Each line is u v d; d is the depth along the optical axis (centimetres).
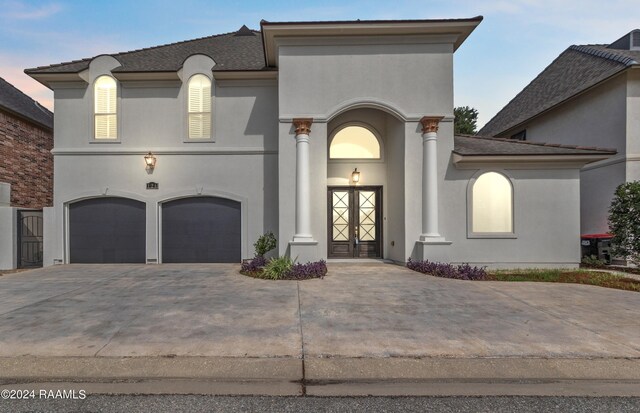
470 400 316
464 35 989
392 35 979
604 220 1114
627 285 738
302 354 397
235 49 1283
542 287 732
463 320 515
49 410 297
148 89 1102
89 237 1096
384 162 1118
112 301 618
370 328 479
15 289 717
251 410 298
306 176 959
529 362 383
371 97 980
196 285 750
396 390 332
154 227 1087
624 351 408
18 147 1246
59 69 1088
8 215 1046
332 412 296
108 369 364
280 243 966
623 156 1046
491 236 957
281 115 977
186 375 354
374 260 1078
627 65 1005
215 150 1099
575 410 301
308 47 984
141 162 1098
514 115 1670
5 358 385
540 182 962
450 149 974
